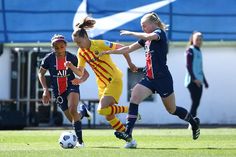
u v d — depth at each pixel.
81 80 30.23
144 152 26.16
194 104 51.28
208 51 66.50
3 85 66.62
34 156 24.31
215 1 64.44
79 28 30.00
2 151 27.00
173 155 24.69
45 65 31.27
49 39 64.06
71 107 30.56
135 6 63.88
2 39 64.12
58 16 63.88
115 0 63.88
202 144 32.38
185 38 64.06
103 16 63.75
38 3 64.00
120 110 30.78
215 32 64.44
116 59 65.88
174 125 64.31
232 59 66.50
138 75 66.00
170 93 29.09
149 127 59.31
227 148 29.19
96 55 30.19
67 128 58.06
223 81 66.75
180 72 66.00
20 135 42.34
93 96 66.19
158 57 28.61
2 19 63.97
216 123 66.88
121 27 63.72
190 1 64.12
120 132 29.47
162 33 28.55
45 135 42.31
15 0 64.00
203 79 52.25
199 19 64.25
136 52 65.38
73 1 63.88
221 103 66.81
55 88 31.42
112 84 30.61
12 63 66.81
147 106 66.31
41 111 65.50
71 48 64.44
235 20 64.50
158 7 63.97
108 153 25.56
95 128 58.56
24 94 67.19
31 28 64.19
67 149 28.58
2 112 57.22
